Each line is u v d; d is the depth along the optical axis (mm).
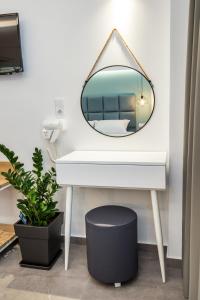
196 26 1391
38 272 2148
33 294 1911
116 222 1900
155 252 2357
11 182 2156
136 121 2232
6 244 2441
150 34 2086
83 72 2275
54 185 2238
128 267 1930
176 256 2137
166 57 2086
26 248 2188
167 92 2133
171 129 1985
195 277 1280
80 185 2021
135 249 1981
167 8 2021
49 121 2361
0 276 2113
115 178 1942
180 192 2041
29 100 2441
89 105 2305
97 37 2191
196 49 1407
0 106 2520
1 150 2180
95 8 2156
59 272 2141
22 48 2355
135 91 2189
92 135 2354
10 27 2279
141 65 2143
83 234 2531
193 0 1514
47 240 2127
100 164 1948
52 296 1889
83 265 2223
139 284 1979
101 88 2256
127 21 2113
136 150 2279
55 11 2236
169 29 2004
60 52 2289
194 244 1279
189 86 1646
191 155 1501
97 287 1961
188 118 1662
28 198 2143
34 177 2473
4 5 2332
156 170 1861
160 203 2273
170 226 2109
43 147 2486
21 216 2223
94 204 2459
